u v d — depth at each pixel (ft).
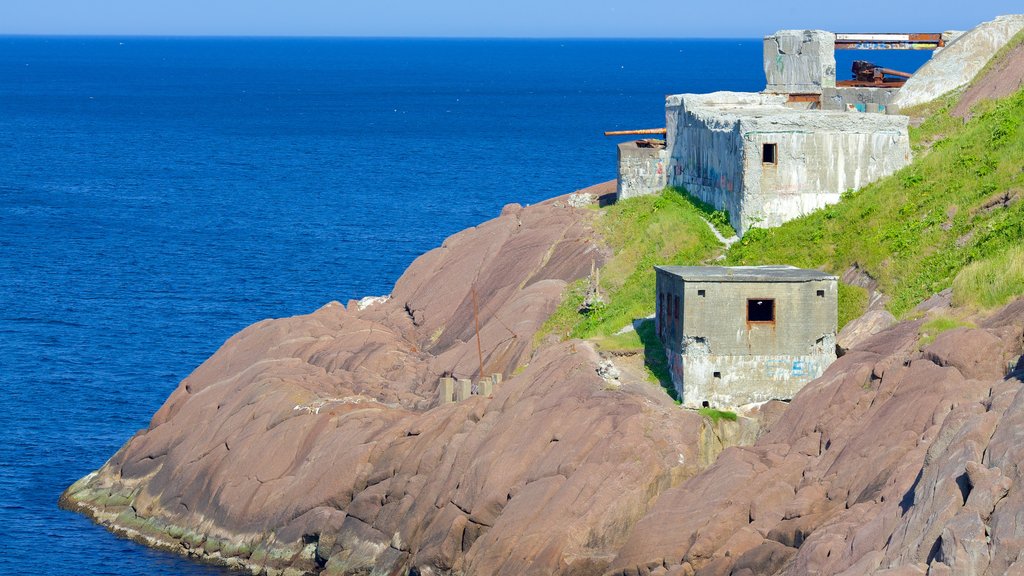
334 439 175.94
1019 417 119.55
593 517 148.05
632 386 172.86
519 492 154.92
